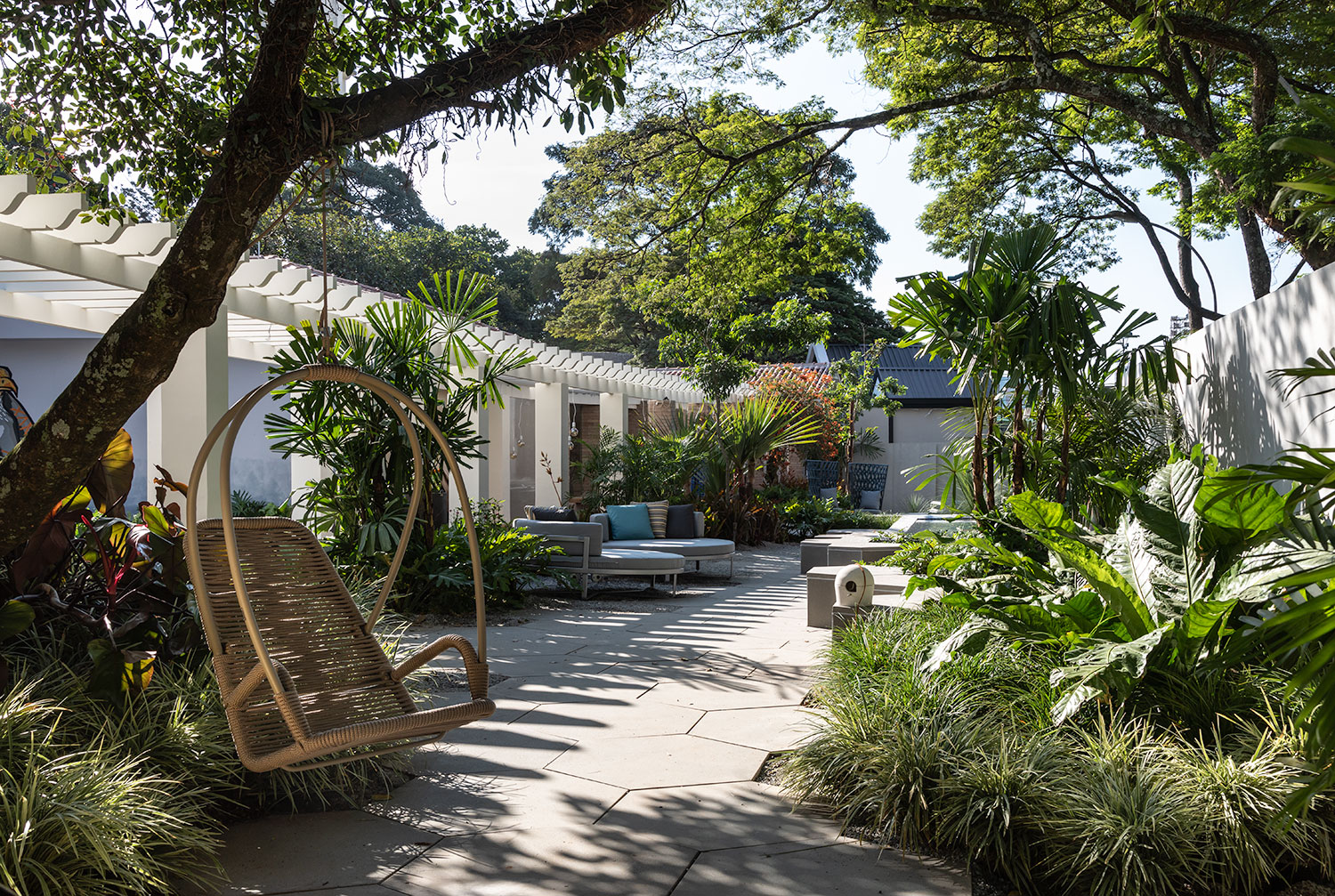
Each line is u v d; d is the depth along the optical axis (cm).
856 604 596
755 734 427
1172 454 453
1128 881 264
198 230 279
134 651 336
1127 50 1060
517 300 3048
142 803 269
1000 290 562
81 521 382
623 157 1177
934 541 608
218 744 327
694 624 737
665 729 436
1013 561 438
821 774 346
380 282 2106
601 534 883
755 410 1416
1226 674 351
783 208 1244
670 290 1377
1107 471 604
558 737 422
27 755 273
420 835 311
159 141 400
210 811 324
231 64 380
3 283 675
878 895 271
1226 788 287
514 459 1322
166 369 290
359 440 736
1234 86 1108
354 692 332
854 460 2072
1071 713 332
